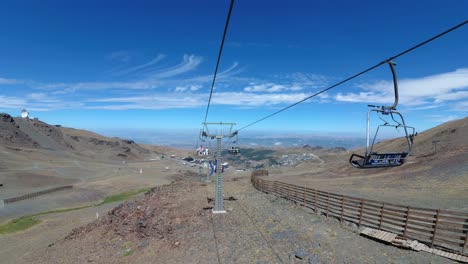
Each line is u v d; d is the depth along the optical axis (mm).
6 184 85312
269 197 40750
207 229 27844
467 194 34406
